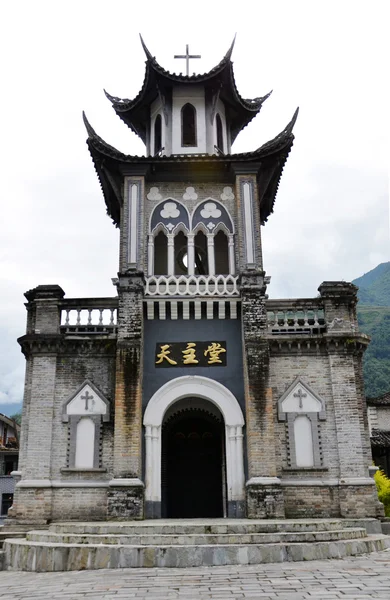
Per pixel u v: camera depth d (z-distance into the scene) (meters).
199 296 24.31
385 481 32.34
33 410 23.00
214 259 26.16
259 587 10.70
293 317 24.61
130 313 23.64
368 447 23.44
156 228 26.38
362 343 24.06
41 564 14.72
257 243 25.17
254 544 14.68
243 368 23.67
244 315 23.70
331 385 23.45
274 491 21.30
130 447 21.91
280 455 22.69
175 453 27.56
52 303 24.47
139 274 24.19
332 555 15.01
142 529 16.62
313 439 22.81
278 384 23.56
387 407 46.00
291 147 26.58
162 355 23.97
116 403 22.38
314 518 21.36
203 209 26.73
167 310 24.53
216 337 24.30
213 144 29.09
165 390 23.39
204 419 27.88
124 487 21.36
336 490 22.22
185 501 26.91
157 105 30.50
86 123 25.92
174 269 26.66
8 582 12.90
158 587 11.07
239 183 26.25
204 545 14.42
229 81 29.27
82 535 15.88
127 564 14.05
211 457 27.48
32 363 24.05
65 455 22.64
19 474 23.23
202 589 10.70
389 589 10.22
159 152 29.84
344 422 22.89
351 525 20.25
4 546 16.84
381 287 162.38
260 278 24.38
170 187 27.03
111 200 29.94
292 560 14.34
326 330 24.03
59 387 23.47
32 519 21.66
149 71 28.67
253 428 22.08
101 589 11.02
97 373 23.66
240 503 22.09
